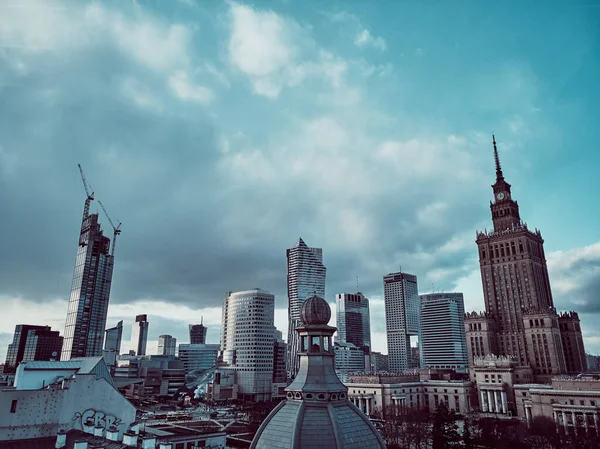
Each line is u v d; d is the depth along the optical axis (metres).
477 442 181.88
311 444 46.31
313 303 55.16
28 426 80.69
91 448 60.53
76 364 103.56
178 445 102.25
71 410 86.88
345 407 51.06
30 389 87.75
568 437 173.62
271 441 48.53
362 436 48.91
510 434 185.25
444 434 165.38
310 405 49.97
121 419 93.75
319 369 52.19
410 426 186.75
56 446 67.50
